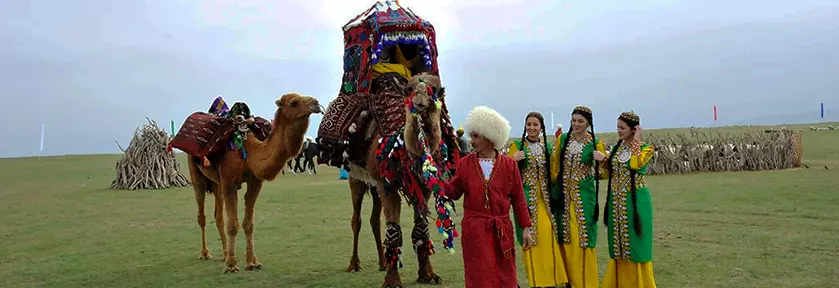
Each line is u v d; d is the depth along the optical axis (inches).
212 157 323.9
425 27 310.0
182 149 320.5
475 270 203.8
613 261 244.5
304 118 299.7
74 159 1838.1
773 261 294.2
